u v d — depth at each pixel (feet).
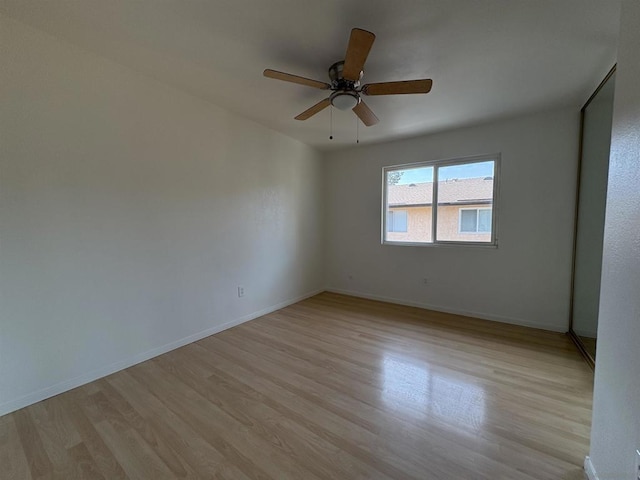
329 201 15.21
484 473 4.40
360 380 6.99
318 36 6.05
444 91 8.06
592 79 7.32
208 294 9.73
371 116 7.86
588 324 8.21
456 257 11.58
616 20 5.22
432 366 7.60
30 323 6.18
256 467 4.58
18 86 5.86
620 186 3.50
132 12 5.49
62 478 4.44
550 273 9.75
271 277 12.21
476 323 10.63
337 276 15.25
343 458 4.73
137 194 7.82
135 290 7.89
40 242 6.26
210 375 7.30
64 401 6.31
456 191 11.55
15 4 5.32
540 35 5.73
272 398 6.33
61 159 6.48
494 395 6.34
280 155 12.39
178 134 8.68
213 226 9.80
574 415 5.66
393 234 13.46
